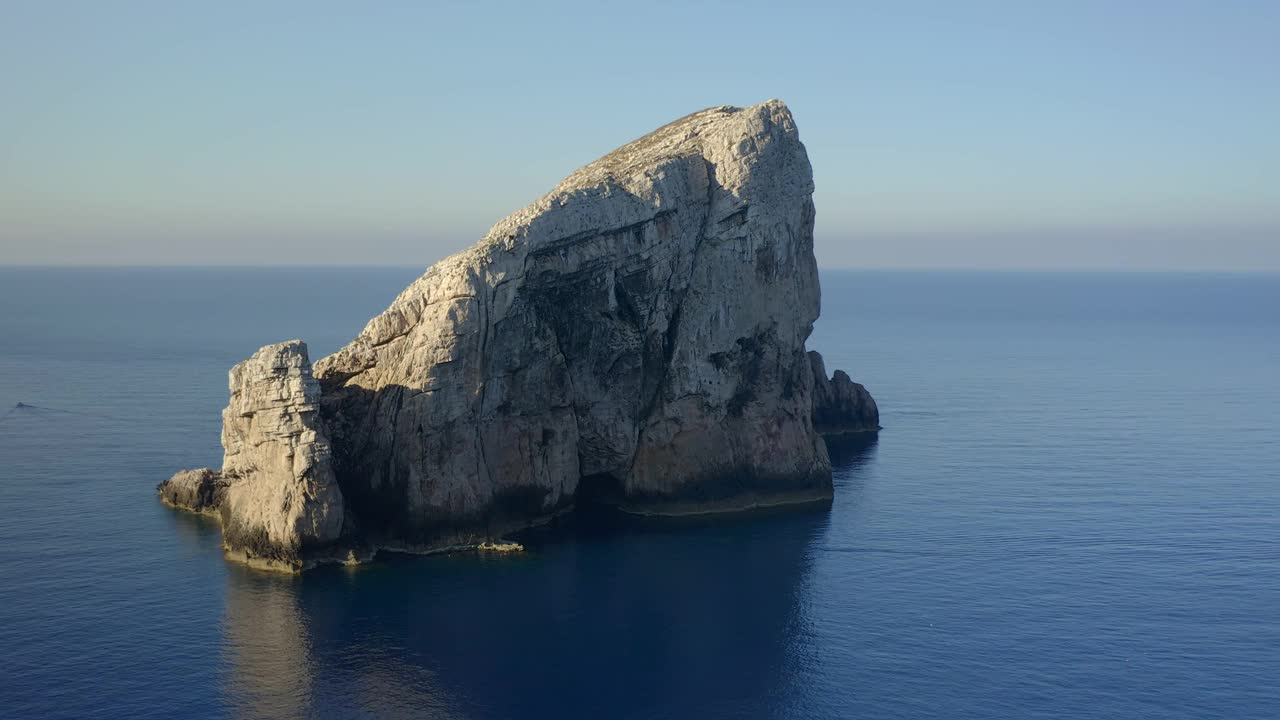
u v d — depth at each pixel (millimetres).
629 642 70562
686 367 99688
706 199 101125
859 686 64812
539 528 94625
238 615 73375
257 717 59625
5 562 83125
